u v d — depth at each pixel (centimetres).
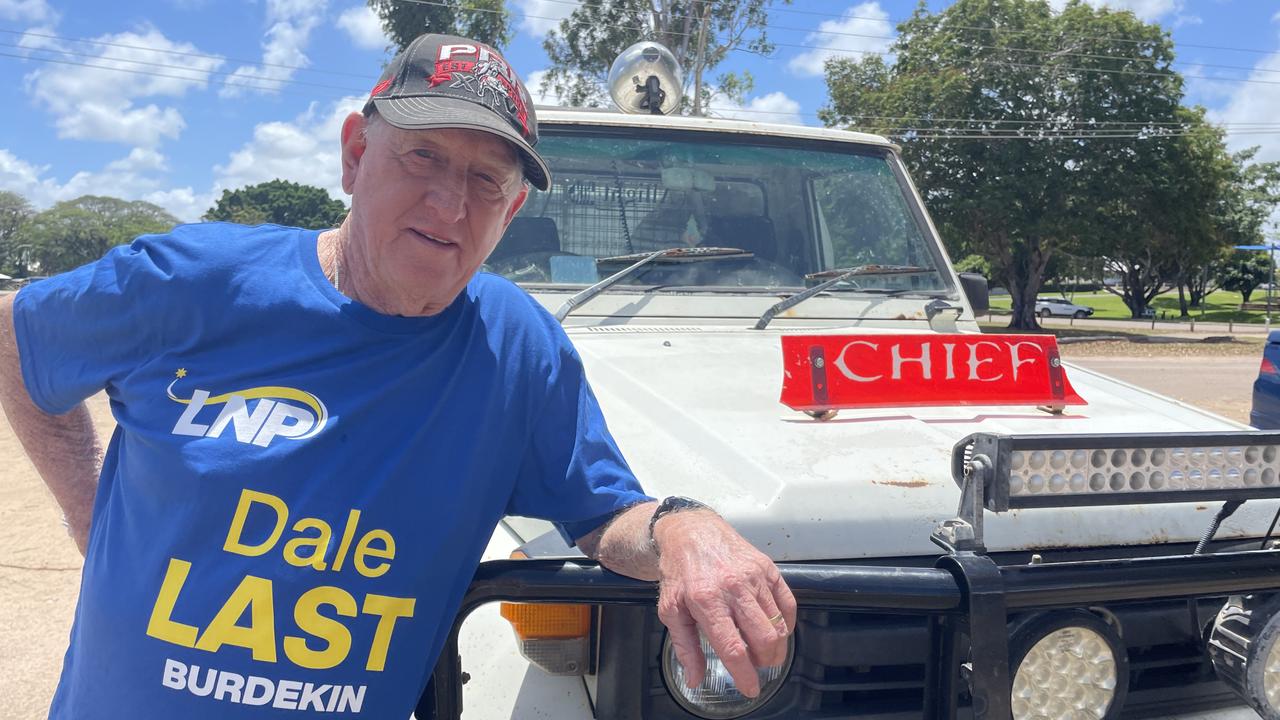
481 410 152
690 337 291
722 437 205
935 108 3003
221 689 137
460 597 155
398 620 144
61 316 161
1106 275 5609
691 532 142
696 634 139
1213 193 3034
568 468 160
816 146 352
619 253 320
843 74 3391
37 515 637
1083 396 264
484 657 177
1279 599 174
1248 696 174
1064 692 167
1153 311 5434
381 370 150
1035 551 187
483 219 151
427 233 146
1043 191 2966
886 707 179
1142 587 167
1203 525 199
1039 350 252
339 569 141
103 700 143
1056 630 164
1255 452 171
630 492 162
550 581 158
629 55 371
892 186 358
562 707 172
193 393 149
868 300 327
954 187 3084
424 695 158
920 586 159
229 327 151
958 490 189
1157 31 2967
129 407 153
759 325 307
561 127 326
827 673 178
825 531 179
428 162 147
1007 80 2997
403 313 152
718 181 336
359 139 159
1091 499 163
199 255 154
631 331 297
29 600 482
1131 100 2956
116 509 154
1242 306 6606
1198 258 3138
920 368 239
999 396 244
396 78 149
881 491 186
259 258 156
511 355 159
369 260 150
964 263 4200
